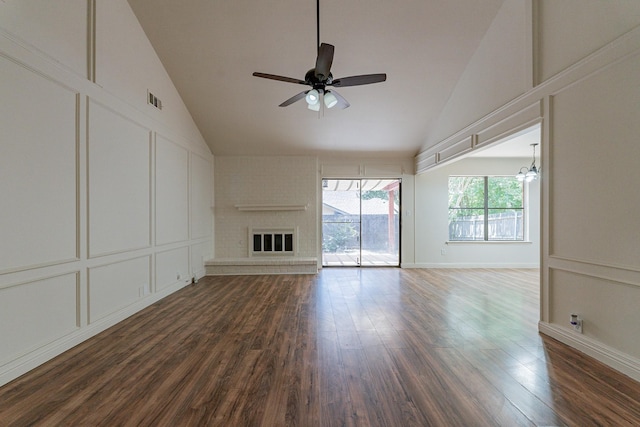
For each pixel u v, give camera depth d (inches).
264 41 159.0
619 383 81.7
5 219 84.3
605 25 91.5
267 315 140.7
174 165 186.2
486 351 101.6
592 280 97.4
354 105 203.0
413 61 169.3
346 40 157.9
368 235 276.5
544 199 115.3
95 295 118.2
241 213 260.5
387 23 150.6
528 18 121.6
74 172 107.8
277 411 70.7
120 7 133.8
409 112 210.1
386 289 190.9
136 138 145.9
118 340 112.1
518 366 91.2
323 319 134.6
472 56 165.5
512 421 66.7
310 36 156.8
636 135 83.8
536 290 187.6
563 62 106.5
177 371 89.4
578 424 65.6
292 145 248.4
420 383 82.2
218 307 153.5
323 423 66.5
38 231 93.8
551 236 112.9
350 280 218.5
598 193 94.4
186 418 68.4
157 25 149.9
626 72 86.0
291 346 106.4
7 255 84.7
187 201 205.9
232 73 177.3
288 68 173.3
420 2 142.2
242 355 99.7
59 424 66.7
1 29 82.6
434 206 271.9
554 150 111.0
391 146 252.4
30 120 91.4
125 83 136.9
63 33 103.0
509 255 270.8
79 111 109.4
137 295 147.2
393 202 277.3
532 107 121.0
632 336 85.7
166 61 168.6
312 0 141.3
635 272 83.7
